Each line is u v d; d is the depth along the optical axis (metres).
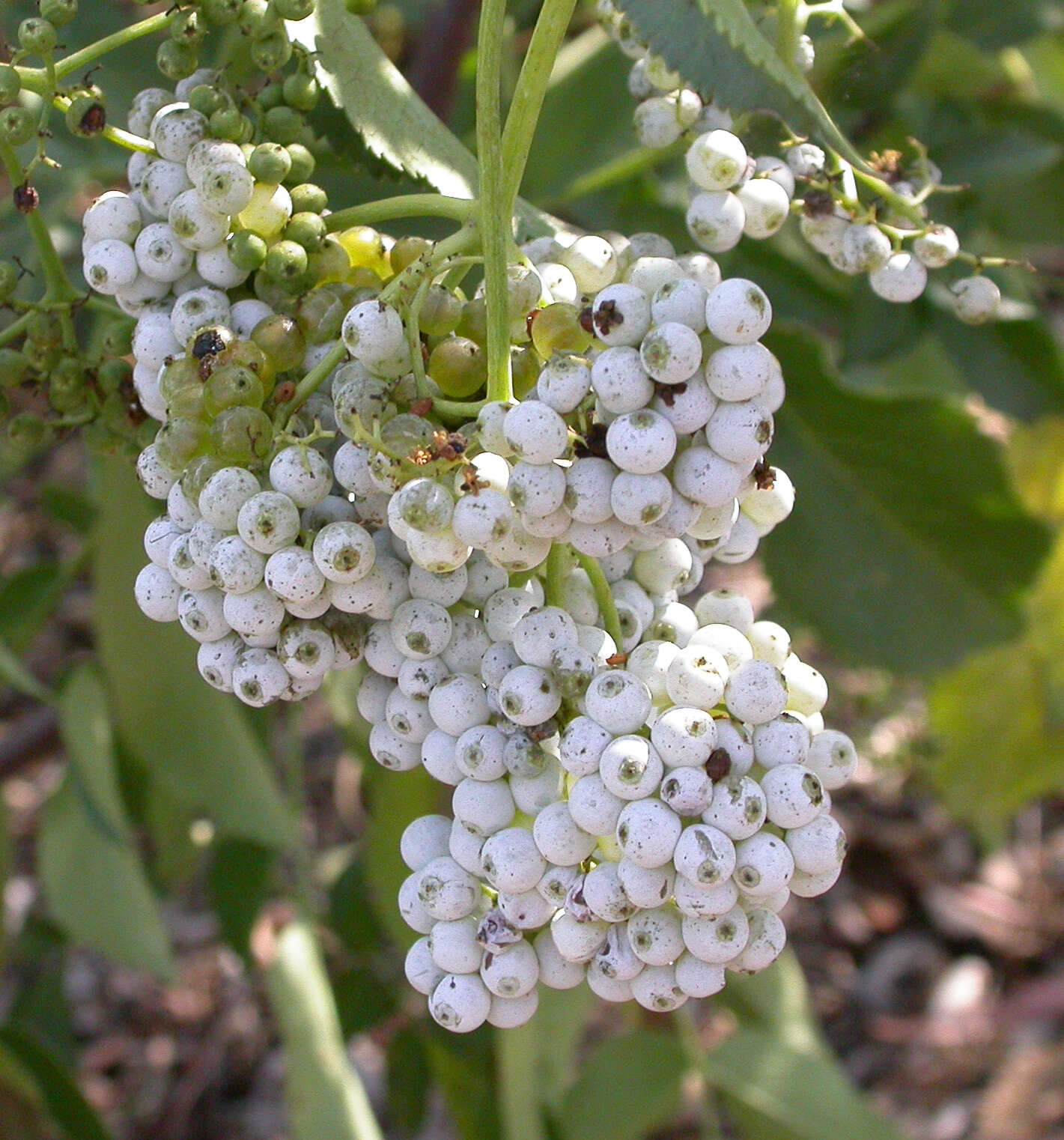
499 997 0.20
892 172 0.25
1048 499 0.50
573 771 0.19
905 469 0.37
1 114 0.21
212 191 0.21
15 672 0.37
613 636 0.21
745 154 0.22
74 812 0.38
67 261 0.35
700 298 0.18
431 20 0.41
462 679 0.20
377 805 0.37
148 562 0.33
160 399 0.21
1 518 0.76
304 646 0.20
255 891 0.41
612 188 0.40
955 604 0.39
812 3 0.32
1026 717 0.50
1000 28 0.44
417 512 0.18
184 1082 0.61
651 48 0.20
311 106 0.23
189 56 0.22
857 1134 0.39
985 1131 0.59
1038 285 0.52
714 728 0.19
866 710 0.52
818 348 0.35
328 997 0.35
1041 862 0.70
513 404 0.19
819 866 0.19
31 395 0.24
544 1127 0.38
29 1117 0.40
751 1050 0.40
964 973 0.66
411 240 0.22
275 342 0.20
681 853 0.18
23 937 0.48
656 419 0.18
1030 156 0.42
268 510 0.19
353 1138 0.33
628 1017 0.44
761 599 0.64
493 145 0.19
